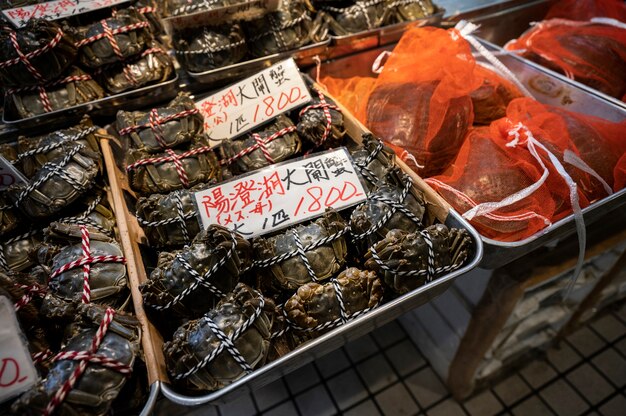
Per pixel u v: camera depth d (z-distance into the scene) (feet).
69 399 0.90
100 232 1.35
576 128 1.62
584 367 2.46
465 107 1.71
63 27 1.58
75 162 1.38
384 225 1.23
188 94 1.78
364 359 2.52
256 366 1.01
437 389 2.40
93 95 1.65
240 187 1.34
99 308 1.06
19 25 1.64
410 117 1.66
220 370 1.00
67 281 1.17
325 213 1.28
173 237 1.31
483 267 1.44
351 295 1.13
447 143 1.65
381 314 1.12
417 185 1.40
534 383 2.40
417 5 2.10
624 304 2.70
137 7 1.89
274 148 1.49
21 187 1.35
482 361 2.08
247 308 1.04
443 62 1.79
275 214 1.31
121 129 1.51
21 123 1.56
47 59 1.50
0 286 1.07
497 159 1.53
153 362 1.02
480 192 1.46
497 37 2.53
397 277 1.13
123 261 1.24
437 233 1.18
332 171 1.38
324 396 2.37
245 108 1.70
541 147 1.48
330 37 1.96
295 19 1.83
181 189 1.42
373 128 1.74
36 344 1.10
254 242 1.21
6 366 0.95
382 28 2.01
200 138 1.51
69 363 0.94
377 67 2.06
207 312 1.11
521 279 1.70
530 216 1.35
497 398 2.35
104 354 0.96
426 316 2.34
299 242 1.21
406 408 2.32
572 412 2.28
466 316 2.00
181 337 1.04
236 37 1.73
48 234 1.26
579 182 1.49
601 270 2.04
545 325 2.23
